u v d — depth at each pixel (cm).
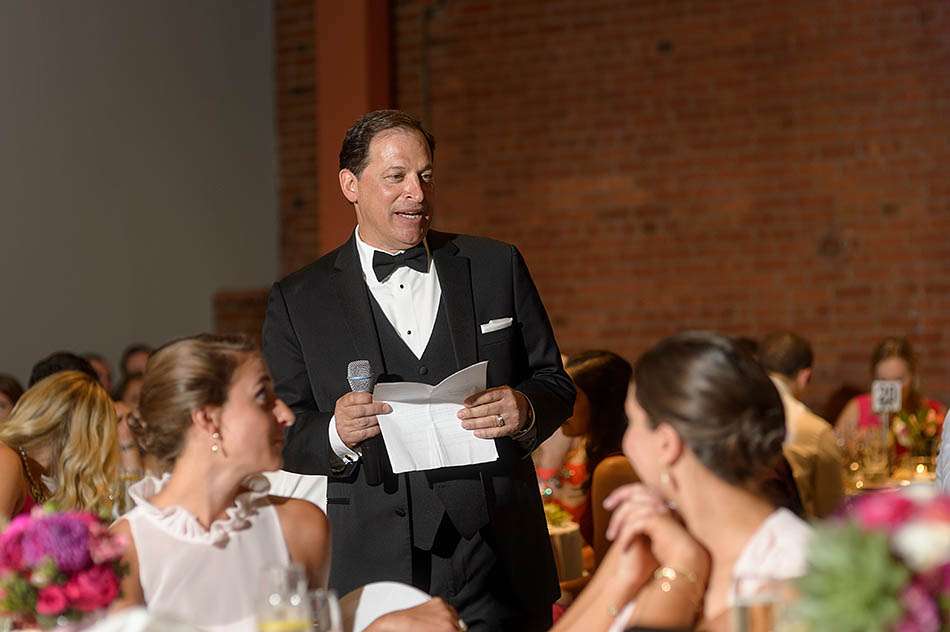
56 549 231
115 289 915
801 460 608
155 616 220
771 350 704
